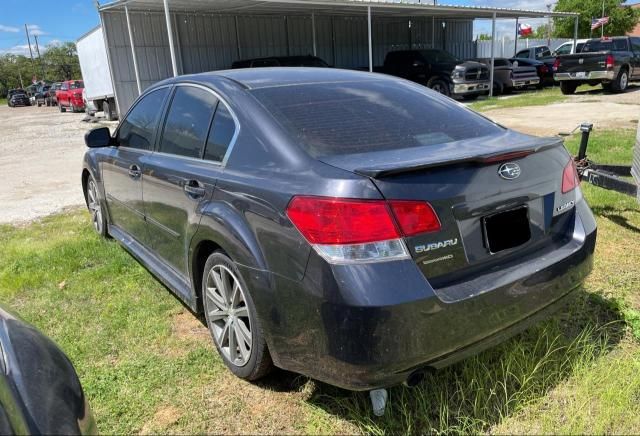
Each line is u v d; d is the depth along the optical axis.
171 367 2.97
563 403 2.50
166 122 3.55
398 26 26.80
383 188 2.09
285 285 2.26
